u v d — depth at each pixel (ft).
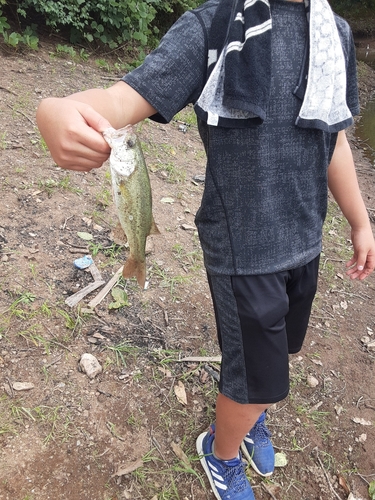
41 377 7.53
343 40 5.60
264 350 5.49
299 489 7.49
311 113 4.97
